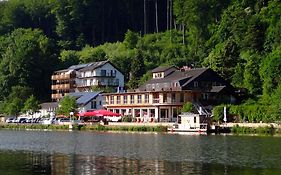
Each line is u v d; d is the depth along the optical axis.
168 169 51.75
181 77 140.25
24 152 69.81
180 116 113.50
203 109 128.38
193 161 57.69
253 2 184.88
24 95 192.12
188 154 64.81
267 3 180.62
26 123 154.12
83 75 197.62
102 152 68.56
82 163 56.69
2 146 79.94
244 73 145.75
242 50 161.50
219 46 177.12
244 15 174.00
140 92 143.12
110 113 134.88
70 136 104.94
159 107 138.62
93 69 193.00
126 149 72.25
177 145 77.44
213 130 105.88
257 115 110.62
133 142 84.88
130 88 187.88
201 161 57.66
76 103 158.88
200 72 138.50
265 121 107.69
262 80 137.00
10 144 83.88
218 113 116.56
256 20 165.75
